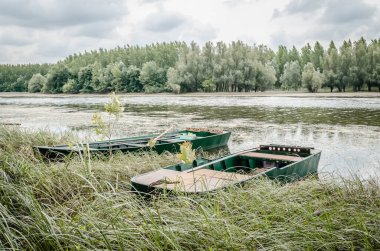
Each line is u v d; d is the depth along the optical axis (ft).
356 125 58.65
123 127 57.77
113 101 26.94
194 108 102.83
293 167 23.88
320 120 66.54
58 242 9.80
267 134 50.26
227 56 242.78
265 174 20.68
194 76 245.24
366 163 32.58
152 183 17.66
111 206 12.02
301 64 320.09
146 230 10.77
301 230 11.57
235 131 53.42
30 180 17.07
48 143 35.50
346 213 14.03
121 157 28.27
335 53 237.04
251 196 15.71
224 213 13.83
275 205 13.99
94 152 28.09
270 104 116.26
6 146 31.48
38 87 351.87
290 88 266.36
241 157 26.40
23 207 12.39
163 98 180.75
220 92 248.32
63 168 19.24
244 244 10.97
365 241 11.13
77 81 318.45
